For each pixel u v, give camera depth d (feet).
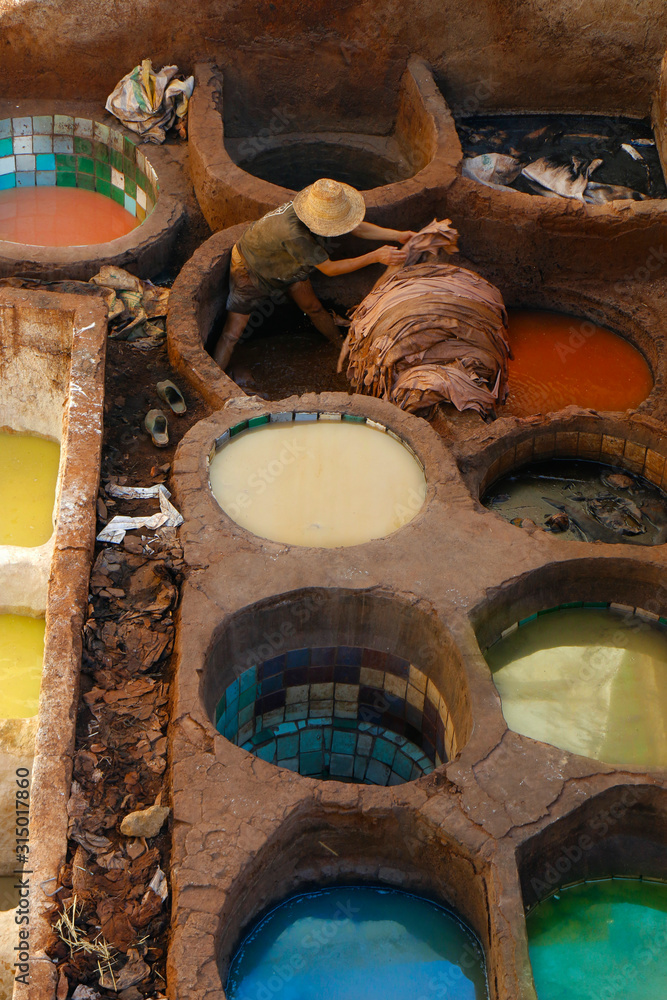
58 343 21.72
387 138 30.68
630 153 29.96
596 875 14.94
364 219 25.03
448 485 18.89
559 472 21.49
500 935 13.04
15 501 21.62
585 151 29.99
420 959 14.12
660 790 14.70
